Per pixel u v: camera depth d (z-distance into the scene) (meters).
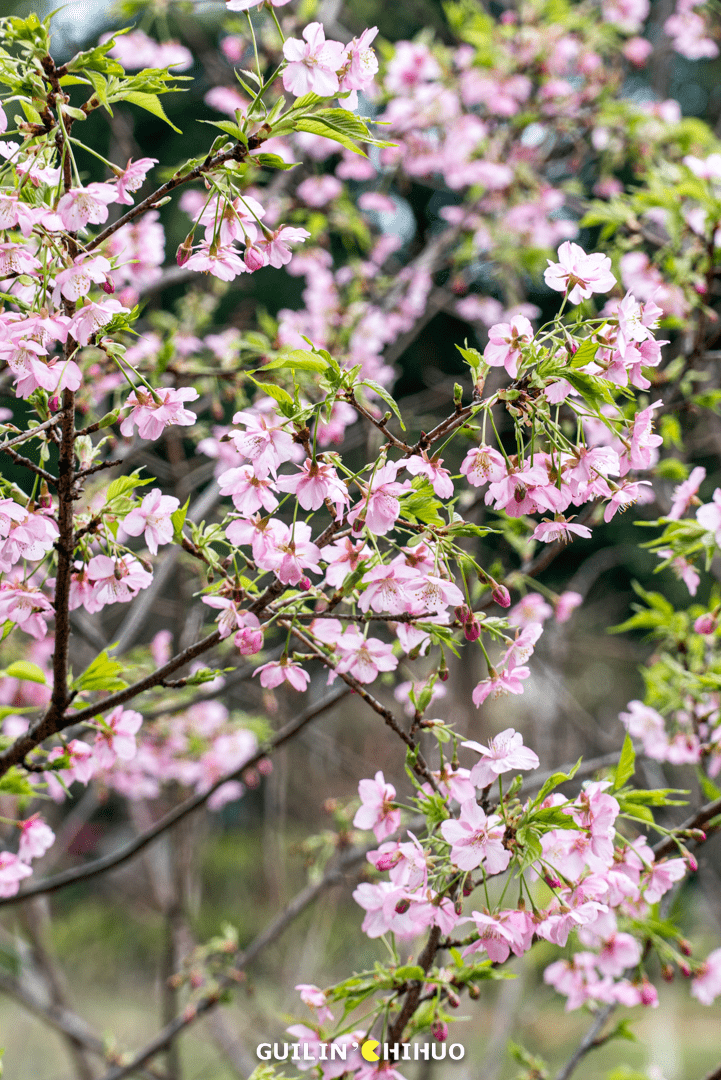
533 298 8.69
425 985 1.82
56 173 1.50
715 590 2.50
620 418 1.55
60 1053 6.61
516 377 1.51
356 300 3.98
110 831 9.66
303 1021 1.79
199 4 3.73
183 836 4.06
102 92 1.44
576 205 4.74
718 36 4.83
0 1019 7.11
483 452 1.52
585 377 1.40
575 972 2.46
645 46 4.73
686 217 2.98
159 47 4.04
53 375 1.47
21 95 1.42
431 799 1.62
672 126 3.87
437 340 9.04
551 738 4.96
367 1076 1.72
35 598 1.67
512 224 4.70
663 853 2.15
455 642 1.64
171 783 4.66
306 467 1.49
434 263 4.75
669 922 2.27
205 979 3.38
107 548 1.78
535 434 1.48
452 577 1.58
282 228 1.63
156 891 4.49
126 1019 8.20
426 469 1.50
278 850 4.50
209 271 1.59
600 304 3.53
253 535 1.54
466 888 1.59
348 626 1.70
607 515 1.59
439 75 4.50
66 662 1.70
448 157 4.64
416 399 5.61
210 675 1.68
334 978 5.39
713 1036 7.55
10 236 1.49
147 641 5.68
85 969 9.18
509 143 4.73
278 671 1.63
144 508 1.61
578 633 7.25
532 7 4.48
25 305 1.48
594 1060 6.56
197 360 3.21
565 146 4.77
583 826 1.59
